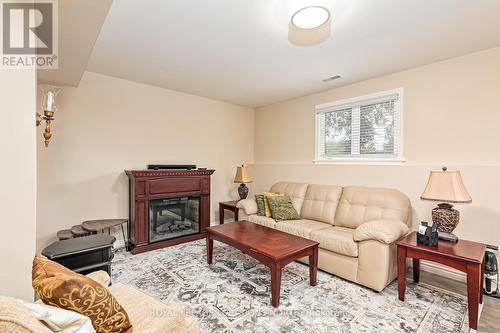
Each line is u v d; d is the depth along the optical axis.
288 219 3.46
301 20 2.01
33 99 1.09
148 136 3.79
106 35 2.28
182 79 3.50
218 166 4.68
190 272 2.68
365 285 2.37
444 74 2.75
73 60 2.33
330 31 2.18
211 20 2.03
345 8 1.85
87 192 3.26
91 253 1.79
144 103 3.73
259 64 2.93
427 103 2.87
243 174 4.50
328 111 3.89
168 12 1.92
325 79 3.41
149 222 3.44
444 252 1.95
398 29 2.14
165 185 3.57
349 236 2.62
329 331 1.76
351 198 3.19
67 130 3.12
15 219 1.05
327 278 2.59
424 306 2.08
